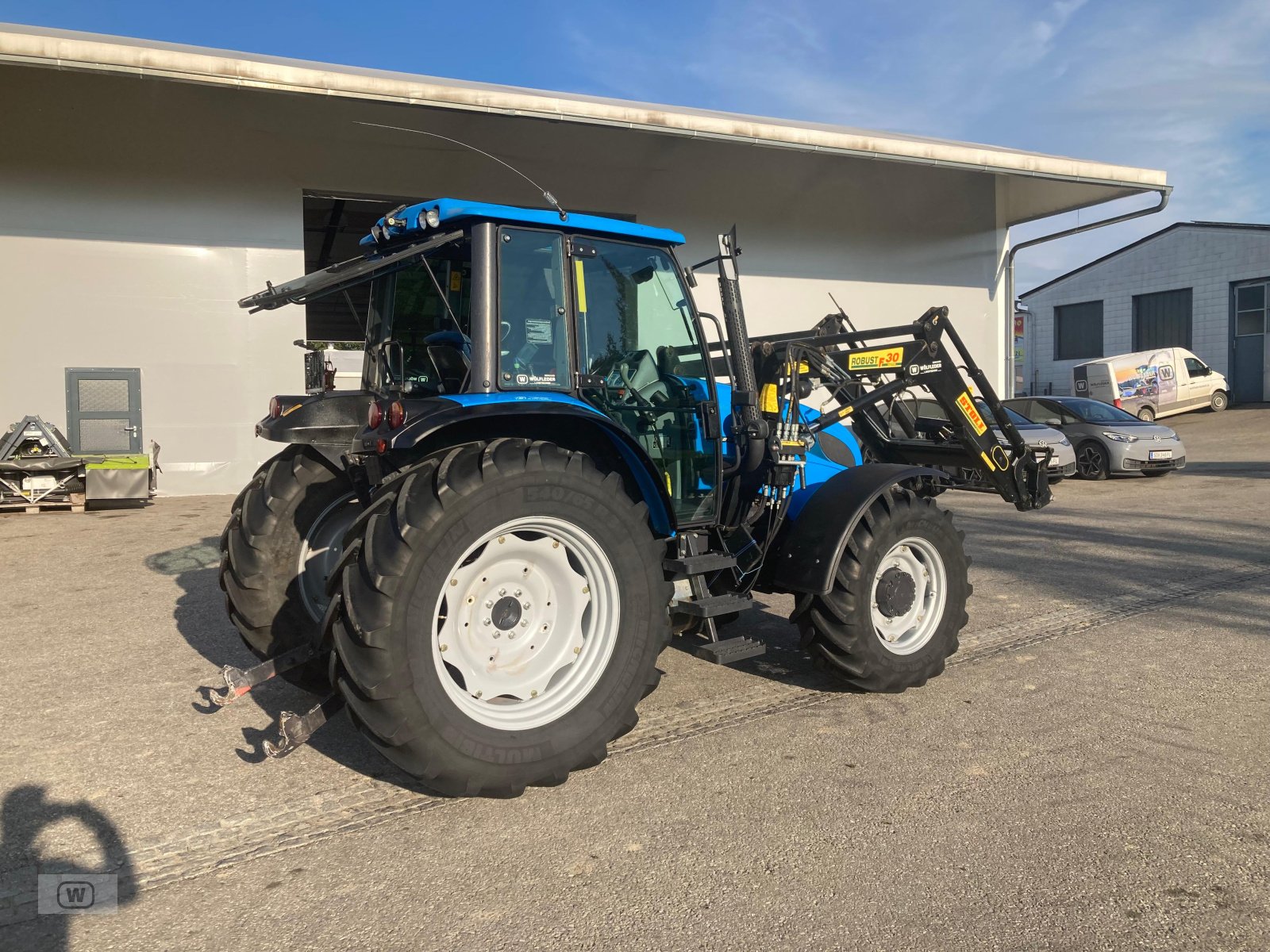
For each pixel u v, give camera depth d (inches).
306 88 378.9
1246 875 98.9
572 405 129.1
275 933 90.8
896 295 626.2
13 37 338.0
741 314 157.9
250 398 448.8
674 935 89.4
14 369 412.8
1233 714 148.0
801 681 167.5
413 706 110.3
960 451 190.9
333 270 137.0
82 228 418.3
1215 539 308.8
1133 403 882.8
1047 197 642.2
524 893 97.3
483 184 498.3
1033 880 98.3
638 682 128.8
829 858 103.7
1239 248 1016.9
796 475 168.1
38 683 169.9
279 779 128.0
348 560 113.8
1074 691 160.2
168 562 279.7
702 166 552.1
